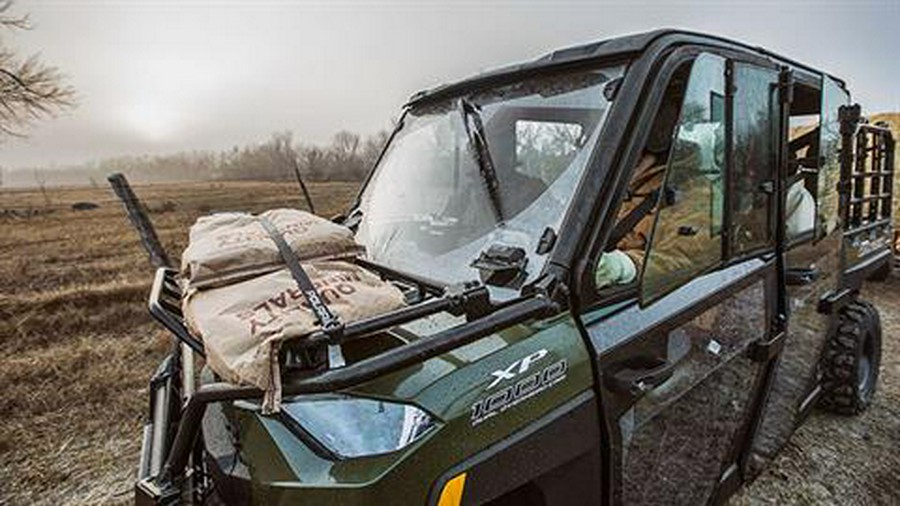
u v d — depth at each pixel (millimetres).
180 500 1534
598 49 2154
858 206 3998
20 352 6523
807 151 3213
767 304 2656
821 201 3242
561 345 1636
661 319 1948
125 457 4172
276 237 1688
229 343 1342
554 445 1604
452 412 1405
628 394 1789
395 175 2686
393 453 1337
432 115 2693
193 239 1809
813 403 3619
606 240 1773
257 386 1270
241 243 1651
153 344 6715
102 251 15367
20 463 4102
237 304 1449
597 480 1764
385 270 2107
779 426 3051
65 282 10797
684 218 2047
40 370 5812
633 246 1987
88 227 21812
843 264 3723
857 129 3688
